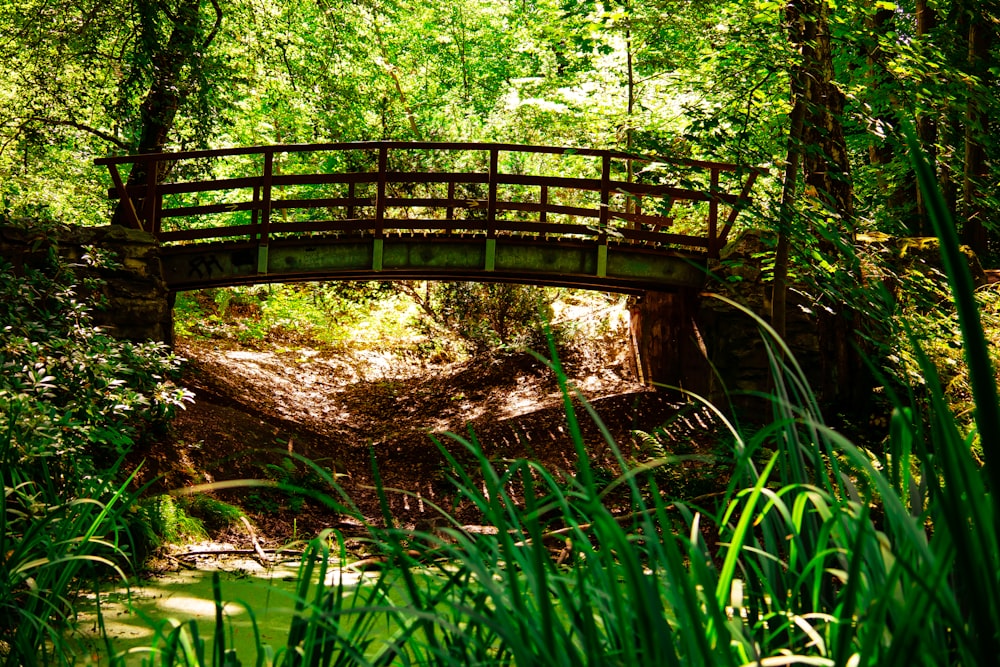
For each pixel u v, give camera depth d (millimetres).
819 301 7742
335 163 16594
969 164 9656
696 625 975
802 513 1526
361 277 11086
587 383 12562
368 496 9539
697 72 9500
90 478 5055
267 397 12859
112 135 12859
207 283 10688
